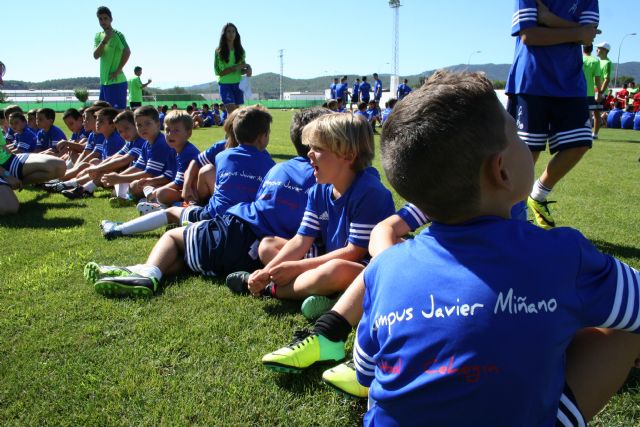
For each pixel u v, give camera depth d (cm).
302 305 231
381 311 112
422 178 104
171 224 410
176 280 290
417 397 104
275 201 290
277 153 909
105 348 210
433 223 115
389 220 218
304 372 193
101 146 663
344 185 243
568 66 335
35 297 263
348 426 164
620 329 113
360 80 2472
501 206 108
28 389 183
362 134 236
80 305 253
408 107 106
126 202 502
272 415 168
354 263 234
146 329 226
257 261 290
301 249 257
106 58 859
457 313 100
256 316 240
